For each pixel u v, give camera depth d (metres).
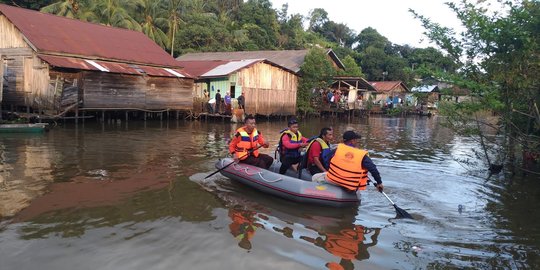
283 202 6.30
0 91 14.76
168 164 8.95
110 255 4.30
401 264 4.27
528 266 4.30
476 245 4.84
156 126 18.00
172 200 6.24
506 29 7.23
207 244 4.62
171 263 4.15
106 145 11.49
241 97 21.44
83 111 17.72
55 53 16.94
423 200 6.67
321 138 7.04
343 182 6.19
